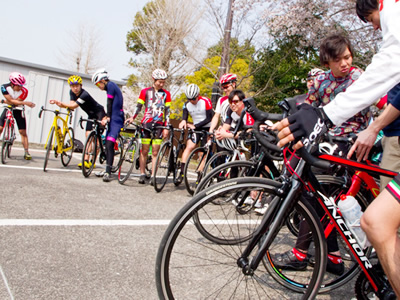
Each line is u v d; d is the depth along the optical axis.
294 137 1.50
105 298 1.90
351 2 10.00
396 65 1.33
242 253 1.80
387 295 1.79
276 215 1.72
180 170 5.55
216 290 2.08
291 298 2.09
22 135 6.50
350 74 2.63
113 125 5.39
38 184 4.30
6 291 1.84
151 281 2.16
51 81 11.20
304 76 12.05
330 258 2.24
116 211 3.60
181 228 1.66
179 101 20.91
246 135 3.29
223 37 11.50
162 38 18.95
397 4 1.37
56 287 1.95
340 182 2.12
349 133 2.59
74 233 2.79
